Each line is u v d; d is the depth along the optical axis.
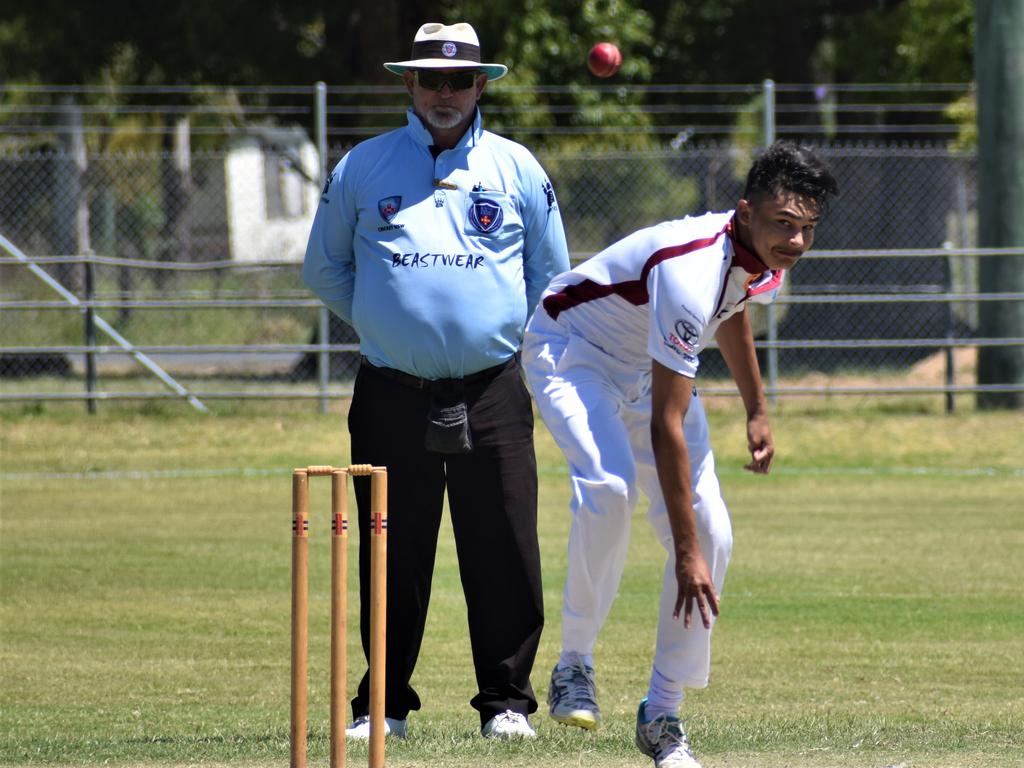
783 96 97.06
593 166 89.19
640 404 19.34
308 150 122.50
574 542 18.81
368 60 84.25
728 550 18.47
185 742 21.31
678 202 98.88
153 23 91.38
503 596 22.55
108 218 114.19
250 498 51.16
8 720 24.23
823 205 17.30
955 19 94.44
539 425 61.94
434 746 20.62
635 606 35.72
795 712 25.20
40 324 83.69
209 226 123.56
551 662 30.52
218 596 36.12
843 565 40.41
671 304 17.33
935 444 59.81
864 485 53.94
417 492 22.33
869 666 29.42
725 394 60.41
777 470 56.81
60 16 91.06
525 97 80.88
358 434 22.56
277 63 89.69
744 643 31.59
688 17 97.81
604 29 82.75
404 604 22.50
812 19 103.38
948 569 39.88
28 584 37.41
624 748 20.39
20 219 96.50
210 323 91.19
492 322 22.05
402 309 21.88
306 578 17.05
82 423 62.06
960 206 83.75
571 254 64.75
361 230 22.30
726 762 18.89
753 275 17.77
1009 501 50.88
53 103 101.12
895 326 88.12
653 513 19.19
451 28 22.08
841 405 65.75
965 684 27.78
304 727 17.06
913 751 19.59
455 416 21.95
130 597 35.94
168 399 66.06
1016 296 60.91
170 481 54.31
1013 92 65.56
